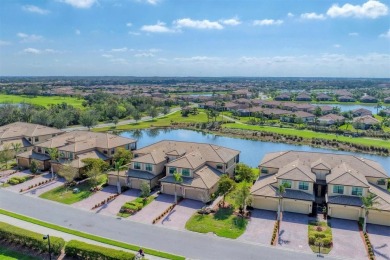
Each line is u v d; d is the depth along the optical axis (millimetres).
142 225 50625
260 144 121812
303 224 51031
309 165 63781
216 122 161625
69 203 59125
